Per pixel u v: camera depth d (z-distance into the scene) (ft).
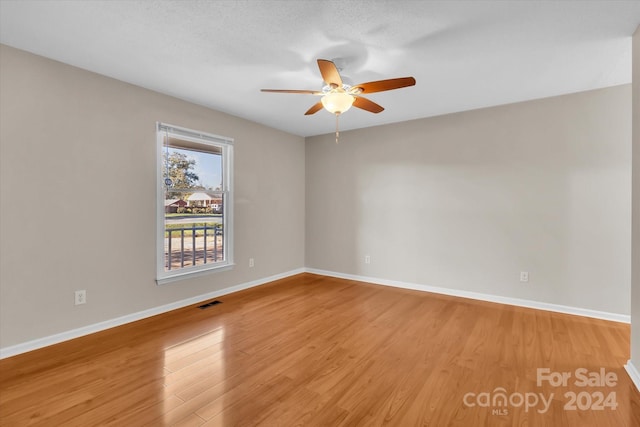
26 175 7.88
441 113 12.93
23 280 7.85
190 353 7.90
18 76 7.73
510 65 8.55
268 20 6.55
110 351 7.97
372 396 6.17
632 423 5.42
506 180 11.84
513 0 5.86
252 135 14.12
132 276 10.00
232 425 5.35
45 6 6.07
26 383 6.53
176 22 6.63
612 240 10.15
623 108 9.93
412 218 13.96
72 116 8.66
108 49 7.78
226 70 8.95
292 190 16.49
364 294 13.12
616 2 5.90
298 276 16.42
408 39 7.24
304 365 7.34
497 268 12.06
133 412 5.65
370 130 15.02
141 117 10.16
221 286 12.87
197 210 12.16
